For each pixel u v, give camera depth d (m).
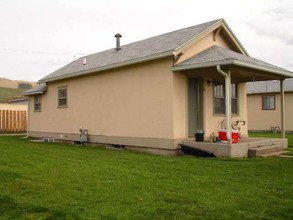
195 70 10.33
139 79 11.62
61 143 15.20
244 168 7.73
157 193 5.38
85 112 14.26
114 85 12.70
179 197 5.14
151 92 11.16
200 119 11.55
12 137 18.89
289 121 23.56
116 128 12.58
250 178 6.59
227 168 7.72
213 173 7.10
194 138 11.05
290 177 6.73
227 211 4.49
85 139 13.85
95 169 7.50
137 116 11.66
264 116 24.58
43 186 5.80
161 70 10.82
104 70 12.99
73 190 5.54
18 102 27.61
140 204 4.77
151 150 11.15
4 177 6.50
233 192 5.47
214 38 12.24
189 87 11.38
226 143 9.77
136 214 4.36
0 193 5.32
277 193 5.43
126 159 9.19
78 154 10.30
